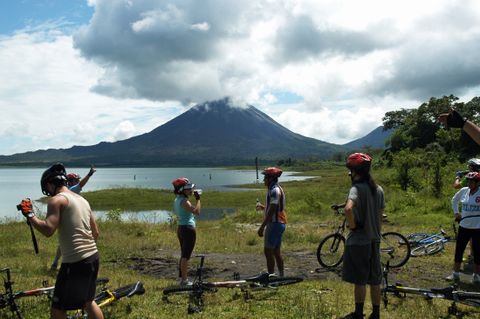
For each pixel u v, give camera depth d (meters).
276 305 6.71
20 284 8.42
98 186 84.00
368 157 5.53
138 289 7.09
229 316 6.28
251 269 10.44
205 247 13.86
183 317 6.26
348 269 5.55
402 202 24.75
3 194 59.16
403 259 10.29
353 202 5.33
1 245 13.91
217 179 107.69
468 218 8.38
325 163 185.00
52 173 4.78
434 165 31.86
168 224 19.48
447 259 11.18
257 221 22.69
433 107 79.88
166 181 109.56
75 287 4.66
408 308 6.68
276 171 8.16
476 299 6.66
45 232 4.45
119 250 12.98
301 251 12.91
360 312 5.54
